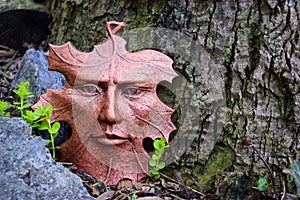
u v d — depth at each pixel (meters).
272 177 0.94
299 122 0.97
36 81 1.06
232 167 0.99
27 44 1.34
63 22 1.21
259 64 0.98
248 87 0.98
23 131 0.91
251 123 0.98
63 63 0.96
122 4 1.05
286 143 0.97
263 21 0.97
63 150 0.98
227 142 0.99
